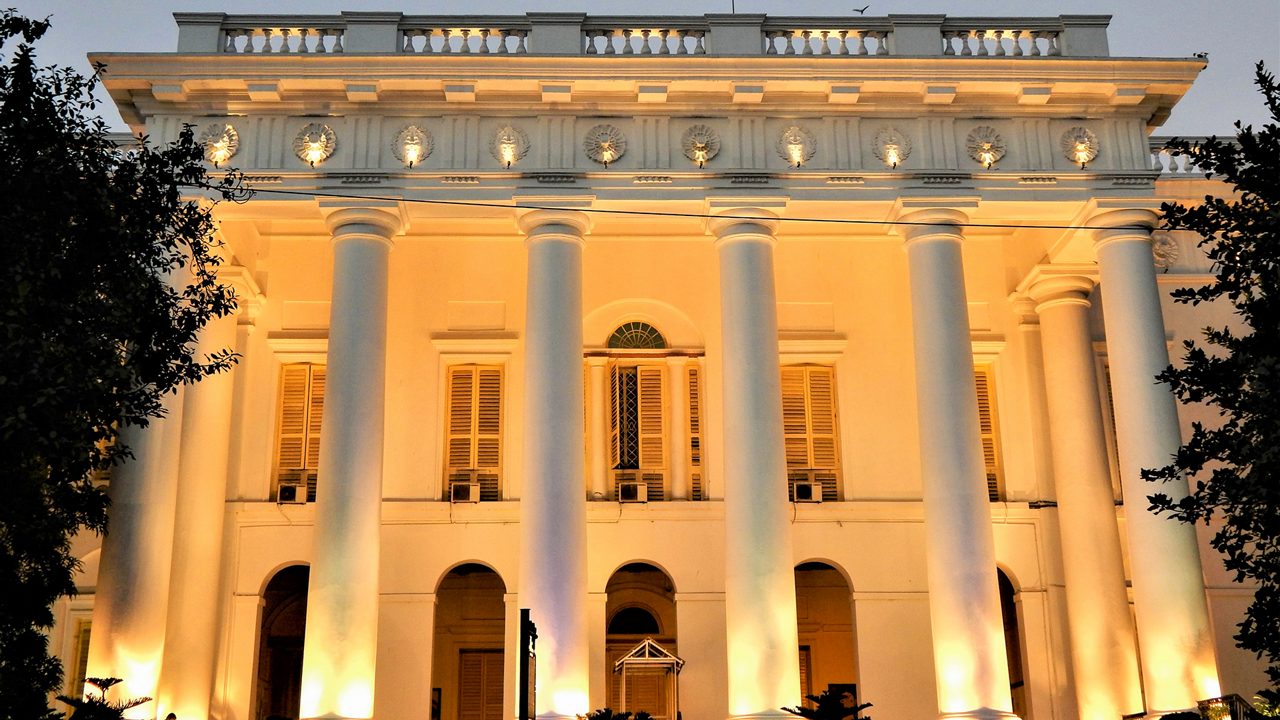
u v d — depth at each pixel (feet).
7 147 51.72
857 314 96.17
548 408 77.36
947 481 77.71
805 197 81.15
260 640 97.30
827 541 91.56
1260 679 89.25
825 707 64.44
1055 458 91.15
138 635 74.08
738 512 76.74
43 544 59.57
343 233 79.77
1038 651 89.81
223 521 88.22
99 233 53.01
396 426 92.17
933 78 82.53
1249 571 51.39
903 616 90.12
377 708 86.63
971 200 81.66
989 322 96.63
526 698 55.98
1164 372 53.36
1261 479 49.60
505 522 90.33
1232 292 53.36
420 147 81.46
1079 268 92.32
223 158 80.69
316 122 81.76
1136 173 82.48
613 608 101.19
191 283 82.07
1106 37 85.56
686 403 93.76
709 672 88.38
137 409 55.01
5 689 58.34
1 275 49.37
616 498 92.02
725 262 81.15
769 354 79.15
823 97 83.15
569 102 82.38
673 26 84.43
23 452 49.65
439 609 100.89
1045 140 83.56
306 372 94.12
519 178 80.79
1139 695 84.99
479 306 94.99
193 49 82.23
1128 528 78.28
